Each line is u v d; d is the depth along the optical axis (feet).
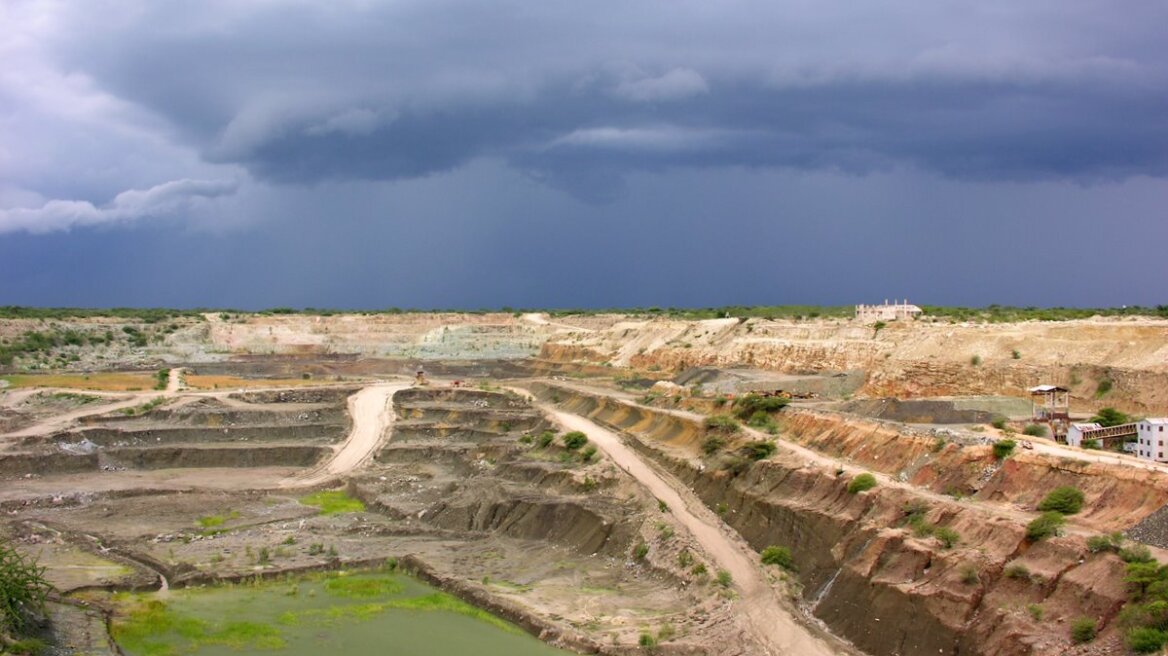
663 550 328.49
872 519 279.49
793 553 301.63
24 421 563.07
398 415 592.60
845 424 355.36
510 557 351.46
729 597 280.51
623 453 450.71
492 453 500.33
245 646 271.49
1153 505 223.92
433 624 290.15
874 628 244.63
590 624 276.82
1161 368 347.15
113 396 623.77
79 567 341.82
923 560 247.50
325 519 414.62
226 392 634.43
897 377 457.68
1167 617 191.52
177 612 297.12
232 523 407.03
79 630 269.44
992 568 230.48
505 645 271.69
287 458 528.22
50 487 465.47
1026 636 210.38
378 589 322.55
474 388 652.89
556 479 423.64
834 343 534.78
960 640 223.10
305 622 291.79
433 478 483.92
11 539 376.68
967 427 330.75
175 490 462.19
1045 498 248.73
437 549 364.58
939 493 279.28
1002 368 411.34
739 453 374.22
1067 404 341.62
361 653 266.98
